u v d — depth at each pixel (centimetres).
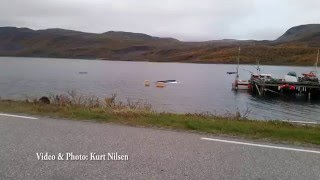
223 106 4341
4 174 493
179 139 730
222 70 15088
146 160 573
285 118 3497
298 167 560
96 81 7900
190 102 4572
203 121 963
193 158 592
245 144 702
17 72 10462
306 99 5469
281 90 5950
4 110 1072
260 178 505
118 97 4888
